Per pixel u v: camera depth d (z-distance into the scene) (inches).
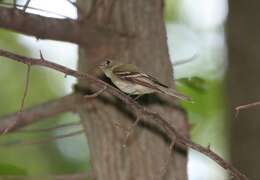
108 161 478.0
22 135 837.2
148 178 471.5
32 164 840.3
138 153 474.9
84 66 497.7
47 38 467.8
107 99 485.1
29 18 449.4
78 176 497.4
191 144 368.2
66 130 856.3
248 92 589.9
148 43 494.3
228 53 612.7
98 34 481.1
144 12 498.6
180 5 909.8
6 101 887.7
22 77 904.3
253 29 600.7
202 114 809.5
